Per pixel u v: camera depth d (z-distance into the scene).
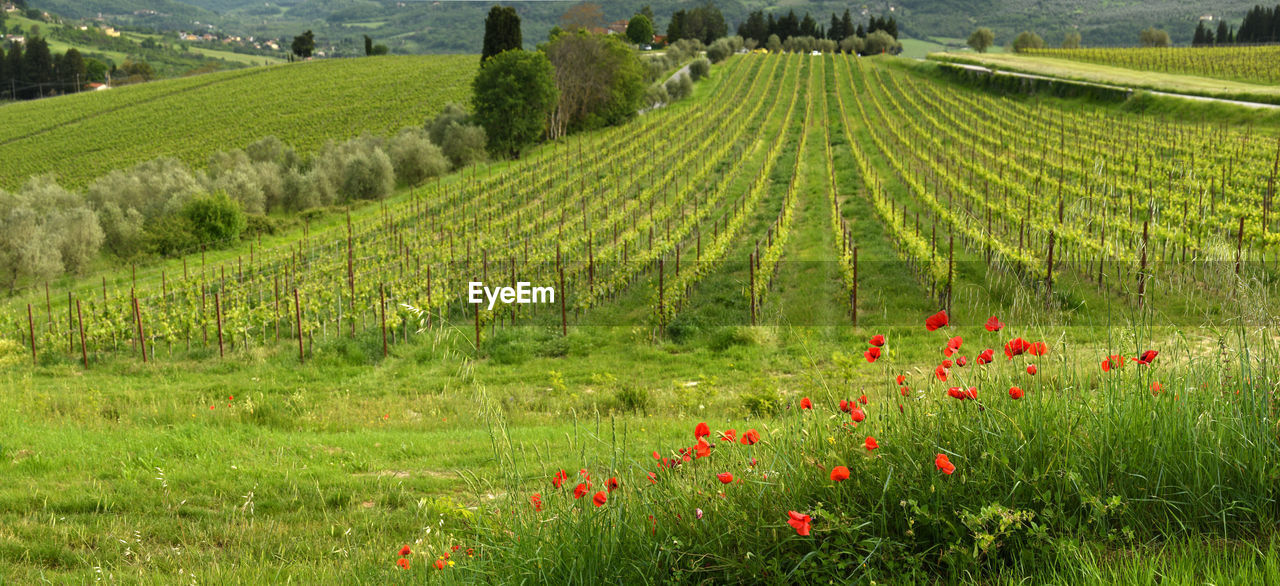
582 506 3.75
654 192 38.97
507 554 3.71
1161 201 23.89
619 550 3.49
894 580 3.12
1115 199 24.64
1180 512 3.26
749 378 13.82
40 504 7.16
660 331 18.28
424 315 19.09
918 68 92.56
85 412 12.24
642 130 64.94
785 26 146.00
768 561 3.32
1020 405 3.75
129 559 5.89
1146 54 92.56
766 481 3.65
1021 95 71.12
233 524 6.55
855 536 3.21
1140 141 42.62
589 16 104.44
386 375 16.30
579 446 8.68
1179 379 3.91
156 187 44.41
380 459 9.02
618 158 51.75
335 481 7.91
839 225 26.67
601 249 27.11
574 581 3.38
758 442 4.08
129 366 18.31
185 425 11.10
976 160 40.72
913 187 34.16
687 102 79.75
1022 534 3.25
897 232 23.77
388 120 78.88
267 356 18.28
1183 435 3.49
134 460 8.82
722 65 105.75
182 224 36.53
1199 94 56.62
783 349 15.78
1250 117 47.91
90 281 32.44
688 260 25.88
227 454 9.21
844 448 3.74
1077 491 3.22
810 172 42.69
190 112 87.75
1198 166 32.78
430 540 5.61
